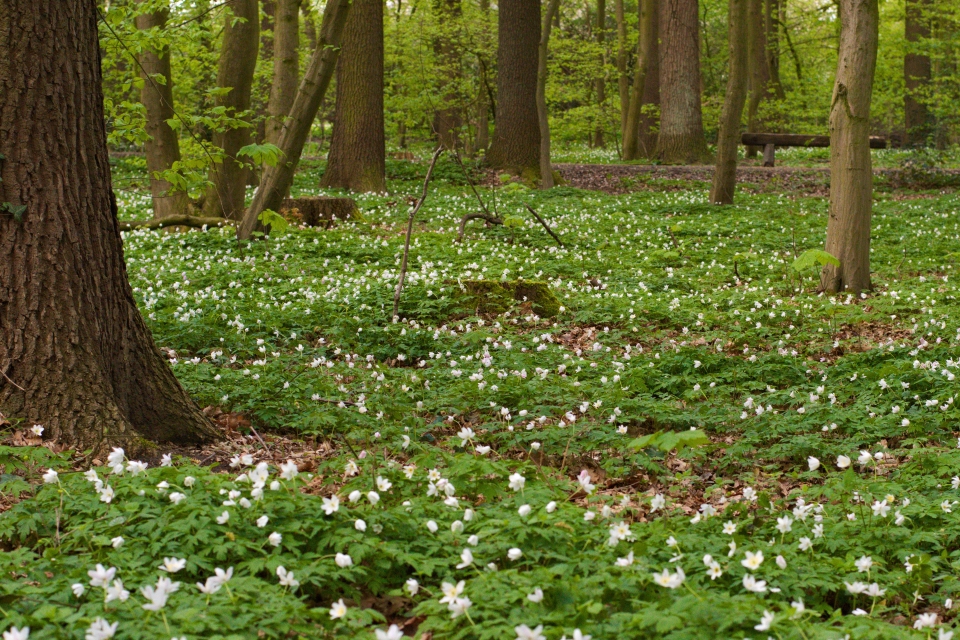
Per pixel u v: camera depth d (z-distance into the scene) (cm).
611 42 4047
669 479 614
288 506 431
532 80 2695
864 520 482
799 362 889
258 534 413
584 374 838
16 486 466
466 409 724
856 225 1256
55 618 329
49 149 562
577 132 4312
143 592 319
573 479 612
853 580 413
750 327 1055
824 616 407
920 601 428
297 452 630
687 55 2936
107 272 592
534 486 487
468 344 935
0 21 552
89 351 566
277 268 1277
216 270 1233
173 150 1653
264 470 432
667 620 328
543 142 2467
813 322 1070
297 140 1457
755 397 784
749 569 401
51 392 550
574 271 1370
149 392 606
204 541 394
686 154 2961
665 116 2995
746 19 2111
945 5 3117
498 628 330
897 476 583
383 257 1409
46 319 556
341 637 340
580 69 4016
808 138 2856
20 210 552
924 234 1831
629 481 616
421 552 420
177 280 1191
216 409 690
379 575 410
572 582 366
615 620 344
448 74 3278
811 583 399
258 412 682
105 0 1471
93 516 437
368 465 516
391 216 1934
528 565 399
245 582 363
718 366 884
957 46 3186
